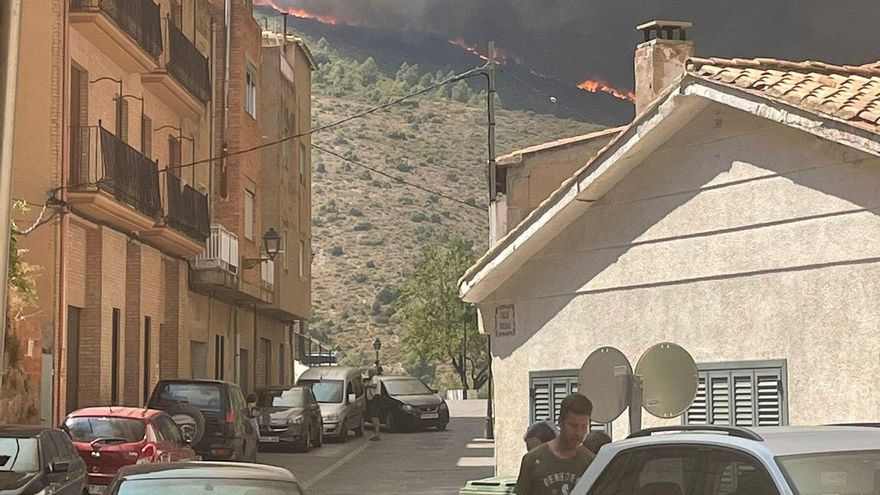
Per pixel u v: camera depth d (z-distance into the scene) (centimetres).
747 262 1744
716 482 791
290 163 5641
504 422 2175
